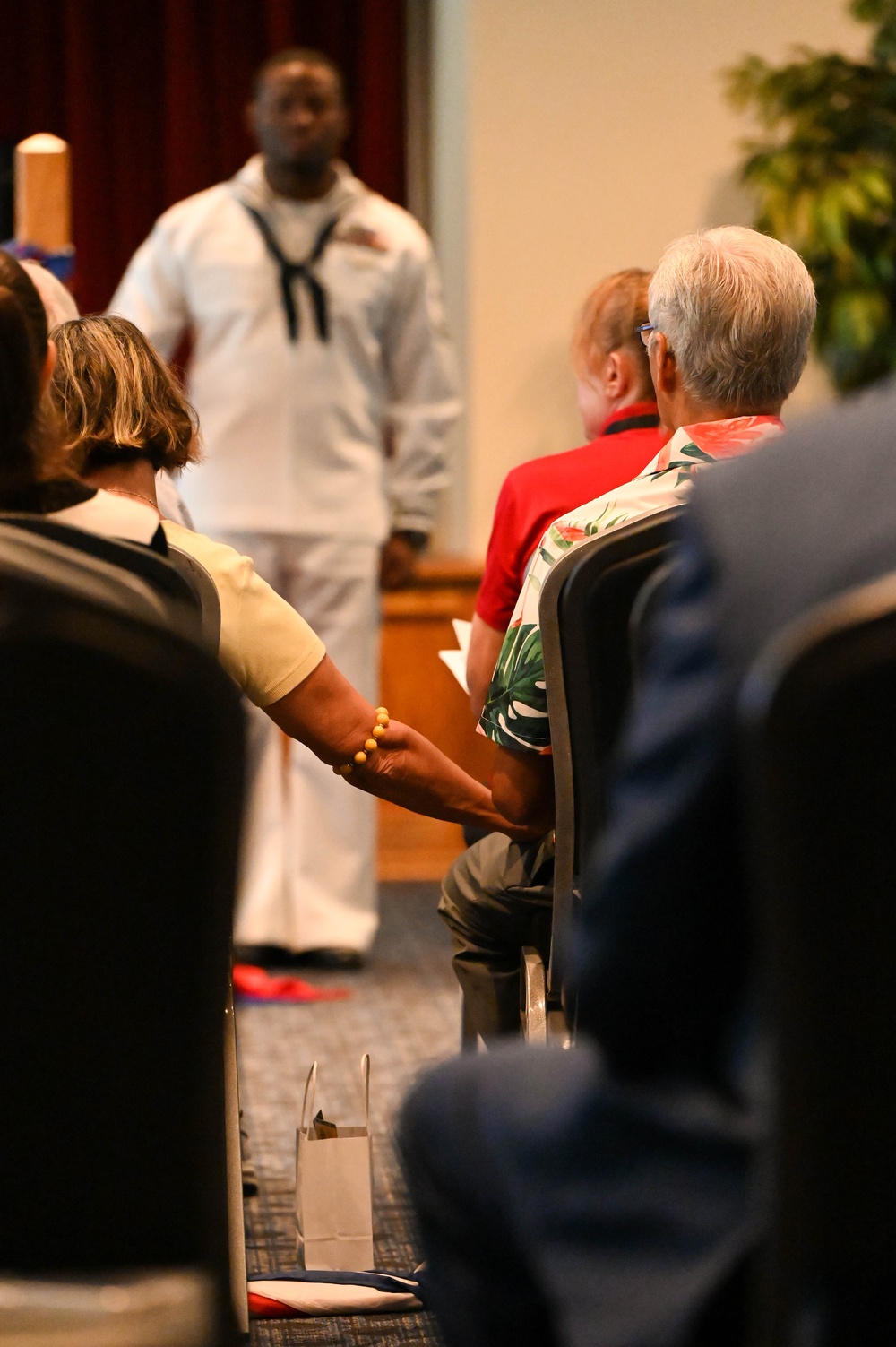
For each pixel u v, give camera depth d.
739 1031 3.48
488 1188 3.80
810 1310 3.31
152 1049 3.62
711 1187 3.39
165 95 17.92
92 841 3.49
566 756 6.02
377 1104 10.66
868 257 16.12
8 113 17.91
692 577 3.31
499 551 8.21
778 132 17.19
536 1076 3.99
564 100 17.00
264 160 14.64
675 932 3.31
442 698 17.09
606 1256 3.43
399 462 15.21
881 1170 3.14
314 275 14.55
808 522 3.16
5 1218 3.70
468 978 7.98
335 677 6.88
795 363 6.58
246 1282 6.22
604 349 8.23
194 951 3.57
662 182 17.25
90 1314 3.46
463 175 17.20
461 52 17.14
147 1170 3.68
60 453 5.18
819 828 2.99
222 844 3.51
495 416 17.34
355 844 14.57
